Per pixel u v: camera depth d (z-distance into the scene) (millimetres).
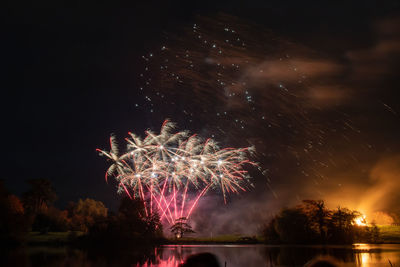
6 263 28984
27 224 55625
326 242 65500
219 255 40094
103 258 35094
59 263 29672
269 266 29391
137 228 70875
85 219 99062
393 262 30344
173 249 50750
